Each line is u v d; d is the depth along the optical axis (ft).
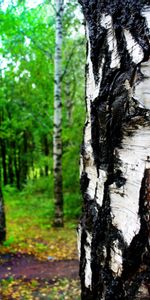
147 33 3.47
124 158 3.86
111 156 4.14
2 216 28.50
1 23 29.76
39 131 61.77
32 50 34.71
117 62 3.96
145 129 3.48
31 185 53.42
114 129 3.96
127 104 3.65
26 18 31.09
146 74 3.42
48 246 28.32
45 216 40.86
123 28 3.84
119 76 3.90
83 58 41.11
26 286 19.62
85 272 5.00
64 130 36.35
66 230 33.53
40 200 48.19
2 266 23.09
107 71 4.16
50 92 43.39
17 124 51.83
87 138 4.94
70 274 21.58
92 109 4.57
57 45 31.32
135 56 3.57
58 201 34.63
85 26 5.12
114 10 4.06
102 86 4.24
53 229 33.86
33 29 31.65
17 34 31.65
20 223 37.27
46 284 19.98
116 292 4.00
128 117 3.62
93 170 4.70
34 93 44.04
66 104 47.21
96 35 4.45
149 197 3.45
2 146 76.28
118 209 4.00
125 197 3.85
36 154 67.56
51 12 37.06
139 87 3.44
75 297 17.90
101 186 4.39
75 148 35.70
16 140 70.23
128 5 3.82
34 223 37.01
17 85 45.50
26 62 36.42
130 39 3.72
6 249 26.66
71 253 26.37
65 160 36.73
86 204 4.96
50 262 24.16
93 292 4.71
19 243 28.71
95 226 4.51
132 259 3.68
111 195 4.13
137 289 3.57
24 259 24.70
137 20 3.65
